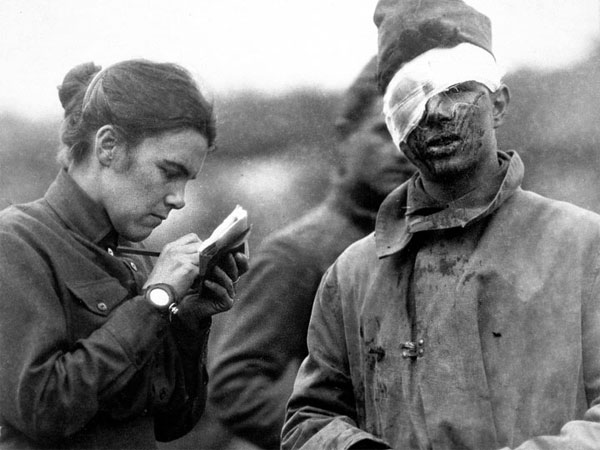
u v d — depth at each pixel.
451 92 2.61
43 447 2.61
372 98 3.47
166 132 2.74
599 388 2.51
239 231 2.75
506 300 2.58
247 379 3.36
